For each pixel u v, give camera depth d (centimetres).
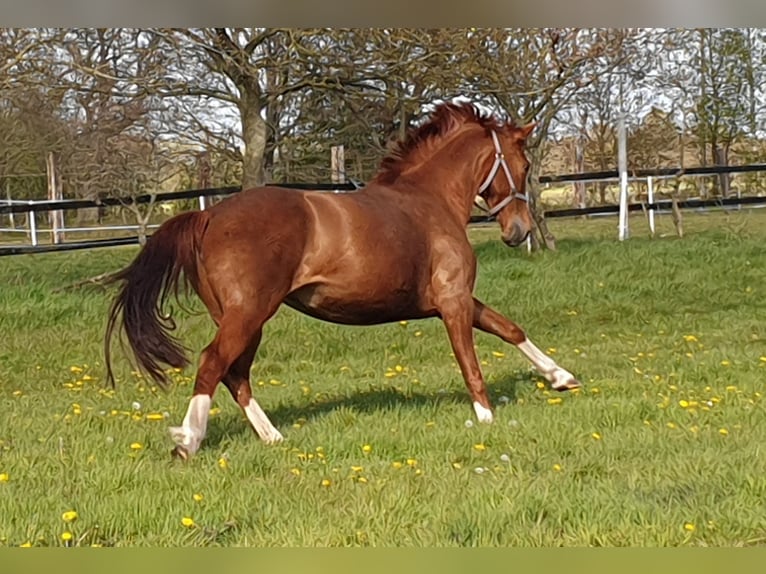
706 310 1363
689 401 764
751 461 573
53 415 778
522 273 1609
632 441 643
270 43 1538
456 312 737
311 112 1972
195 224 658
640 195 2498
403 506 499
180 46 1435
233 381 687
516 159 815
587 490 523
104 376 1009
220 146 2017
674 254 1733
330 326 1255
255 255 648
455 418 730
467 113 808
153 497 515
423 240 730
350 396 851
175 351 648
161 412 789
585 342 1164
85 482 557
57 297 1424
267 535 470
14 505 502
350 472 576
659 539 457
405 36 1451
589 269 1639
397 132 1856
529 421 708
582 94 2236
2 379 1003
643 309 1363
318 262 675
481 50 1611
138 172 2034
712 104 2552
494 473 570
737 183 2777
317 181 2233
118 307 653
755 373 898
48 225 2634
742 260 1678
